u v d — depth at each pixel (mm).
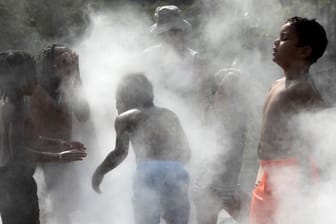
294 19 4883
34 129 5395
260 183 4965
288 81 4867
